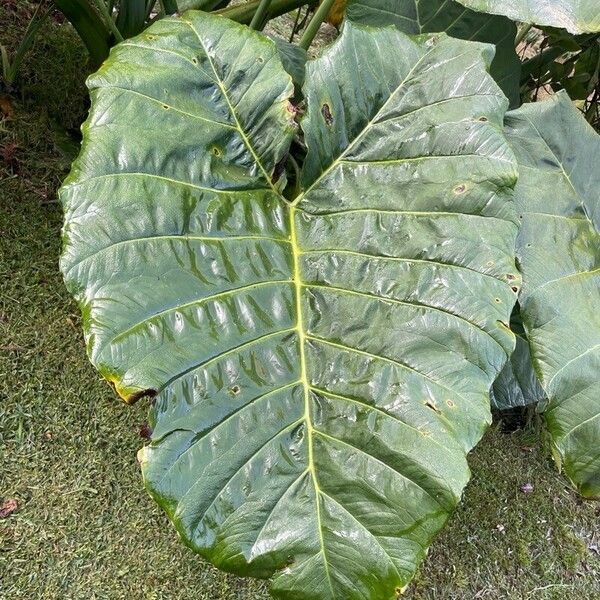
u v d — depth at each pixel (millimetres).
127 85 961
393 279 988
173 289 896
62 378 1403
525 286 1108
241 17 1605
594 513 1803
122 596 1244
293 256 1001
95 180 906
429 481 852
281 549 821
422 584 1485
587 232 1172
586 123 1244
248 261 966
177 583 1296
